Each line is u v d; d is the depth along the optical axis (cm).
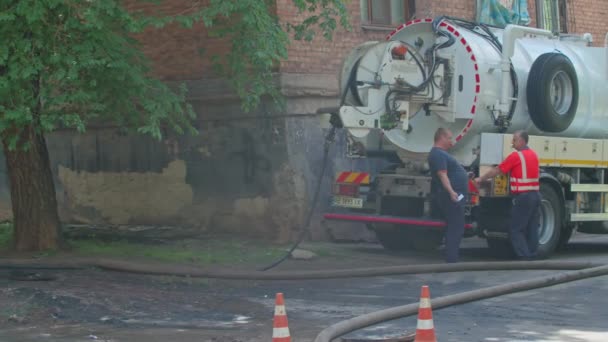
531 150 2525
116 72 2127
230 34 2331
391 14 3291
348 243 2966
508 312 1775
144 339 1514
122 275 2153
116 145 3309
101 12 2092
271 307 1833
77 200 3425
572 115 2725
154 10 2923
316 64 2947
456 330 1595
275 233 2875
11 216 3609
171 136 3148
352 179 2709
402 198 2681
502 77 2578
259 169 2925
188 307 1812
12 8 2003
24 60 2008
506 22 3584
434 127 2648
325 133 2927
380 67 2516
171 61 3081
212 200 3061
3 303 1764
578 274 2166
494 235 2567
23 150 2261
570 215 2802
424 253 2762
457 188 2423
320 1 2525
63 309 1747
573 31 4066
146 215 3241
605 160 2886
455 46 2562
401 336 1473
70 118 2064
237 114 2961
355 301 1916
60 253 2392
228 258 2466
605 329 1609
